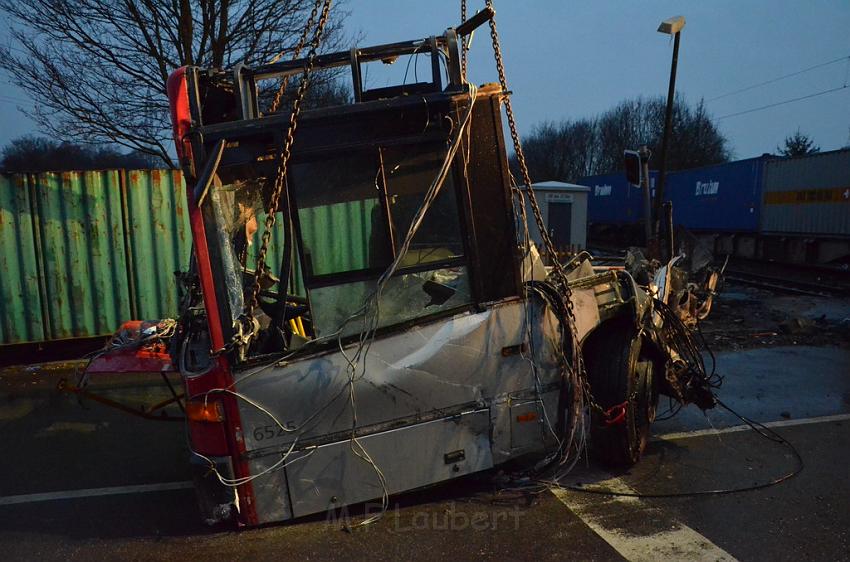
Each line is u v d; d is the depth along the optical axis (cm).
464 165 356
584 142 6241
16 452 537
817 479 432
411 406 360
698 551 341
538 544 350
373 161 344
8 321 843
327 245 345
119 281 874
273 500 348
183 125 327
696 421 565
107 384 770
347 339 346
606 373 436
